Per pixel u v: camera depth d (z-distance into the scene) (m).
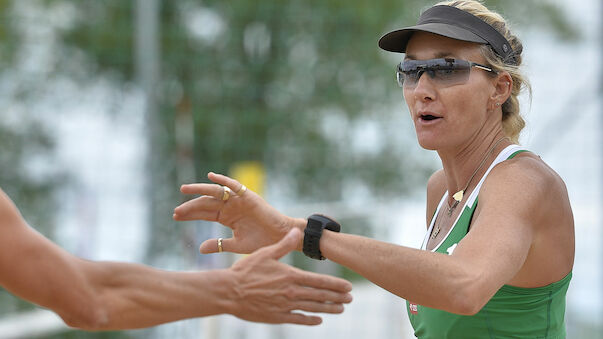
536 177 7.90
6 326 20.00
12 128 34.12
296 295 7.43
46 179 32.97
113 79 36.59
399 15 38.00
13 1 35.66
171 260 25.25
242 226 8.65
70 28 36.59
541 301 8.17
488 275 7.14
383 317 20.50
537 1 36.09
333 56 36.88
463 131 8.44
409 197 34.66
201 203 8.55
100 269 7.08
